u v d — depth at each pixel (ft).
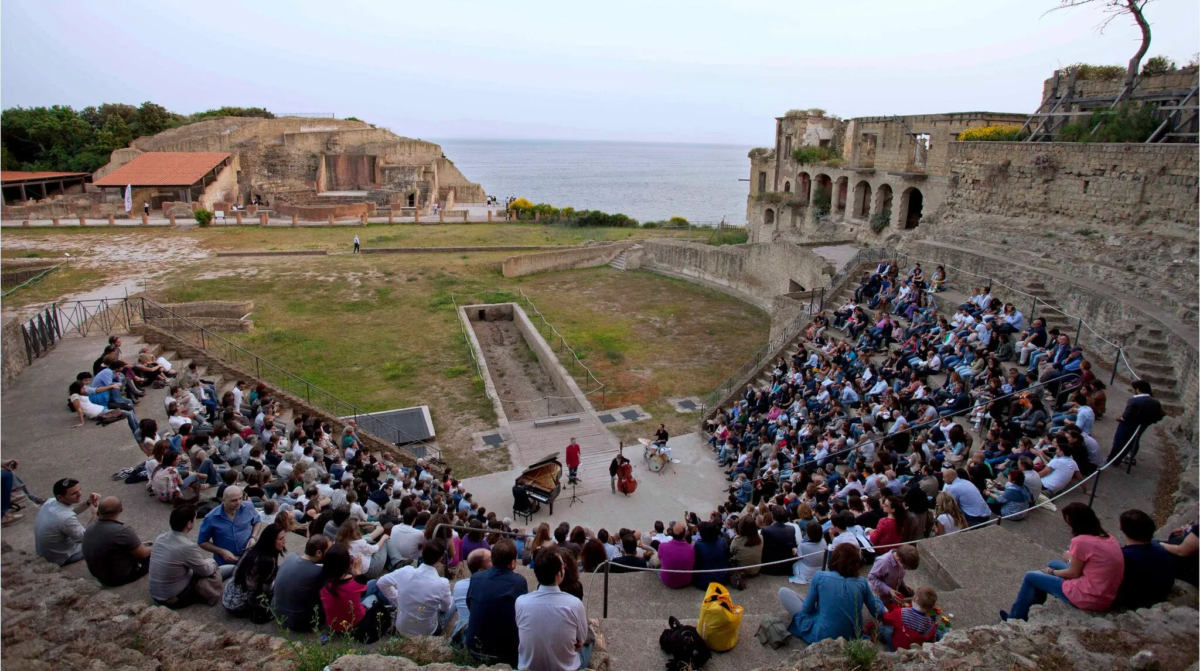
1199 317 56.24
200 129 260.62
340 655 23.15
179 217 200.85
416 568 26.58
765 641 26.00
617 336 115.03
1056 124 94.79
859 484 45.03
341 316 119.75
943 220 103.30
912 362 65.31
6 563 29.14
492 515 45.75
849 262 98.99
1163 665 20.75
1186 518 30.86
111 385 54.24
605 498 63.46
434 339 109.40
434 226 207.62
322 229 194.18
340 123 293.02
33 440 49.19
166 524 37.99
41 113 260.62
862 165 141.28
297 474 48.26
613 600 32.27
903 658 22.38
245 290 129.80
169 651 23.75
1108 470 42.34
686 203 490.49
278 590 26.27
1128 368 54.39
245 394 69.05
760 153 188.85
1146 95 83.30
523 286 148.46
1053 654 21.61
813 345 82.17
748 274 139.03
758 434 67.46
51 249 155.43
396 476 55.77
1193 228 68.64
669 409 85.56
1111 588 23.38
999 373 54.95
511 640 23.16
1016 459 41.45
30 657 22.44
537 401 93.20
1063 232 82.33
